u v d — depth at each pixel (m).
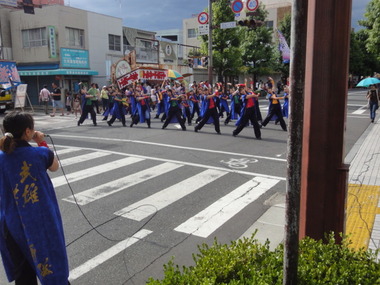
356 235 4.61
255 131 11.84
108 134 13.02
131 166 8.32
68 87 27.73
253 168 8.12
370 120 16.25
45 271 2.76
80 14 28.23
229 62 30.89
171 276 2.35
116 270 3.96
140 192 6.50
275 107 13.69
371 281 2.31
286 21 38.94
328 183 3.22
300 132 2.05
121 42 31.92
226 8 29.14
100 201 6.04
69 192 6.47
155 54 34.81
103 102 20.42
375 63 60.41
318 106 3.15
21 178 2.77
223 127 14.75
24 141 2.90
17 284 2.88
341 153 3.17
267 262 2.53
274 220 5.27
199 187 6.79
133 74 25.16
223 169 8.03
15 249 2.83
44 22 27.09
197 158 9.07
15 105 20.61
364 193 6.23
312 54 3.12
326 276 2.31
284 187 6.78
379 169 7.78
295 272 2.15
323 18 3.05
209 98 12.89
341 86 3.10
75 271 3.94
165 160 8.87
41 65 27.45
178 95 14.06
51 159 2.96
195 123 15.96
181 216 5.44
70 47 27.66
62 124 16.22
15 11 27.94
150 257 4.24
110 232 4.88
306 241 2.83
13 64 20.62
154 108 23.12
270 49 36.59
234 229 4.99
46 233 2.78
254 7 18.23
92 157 9.23
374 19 19.30
